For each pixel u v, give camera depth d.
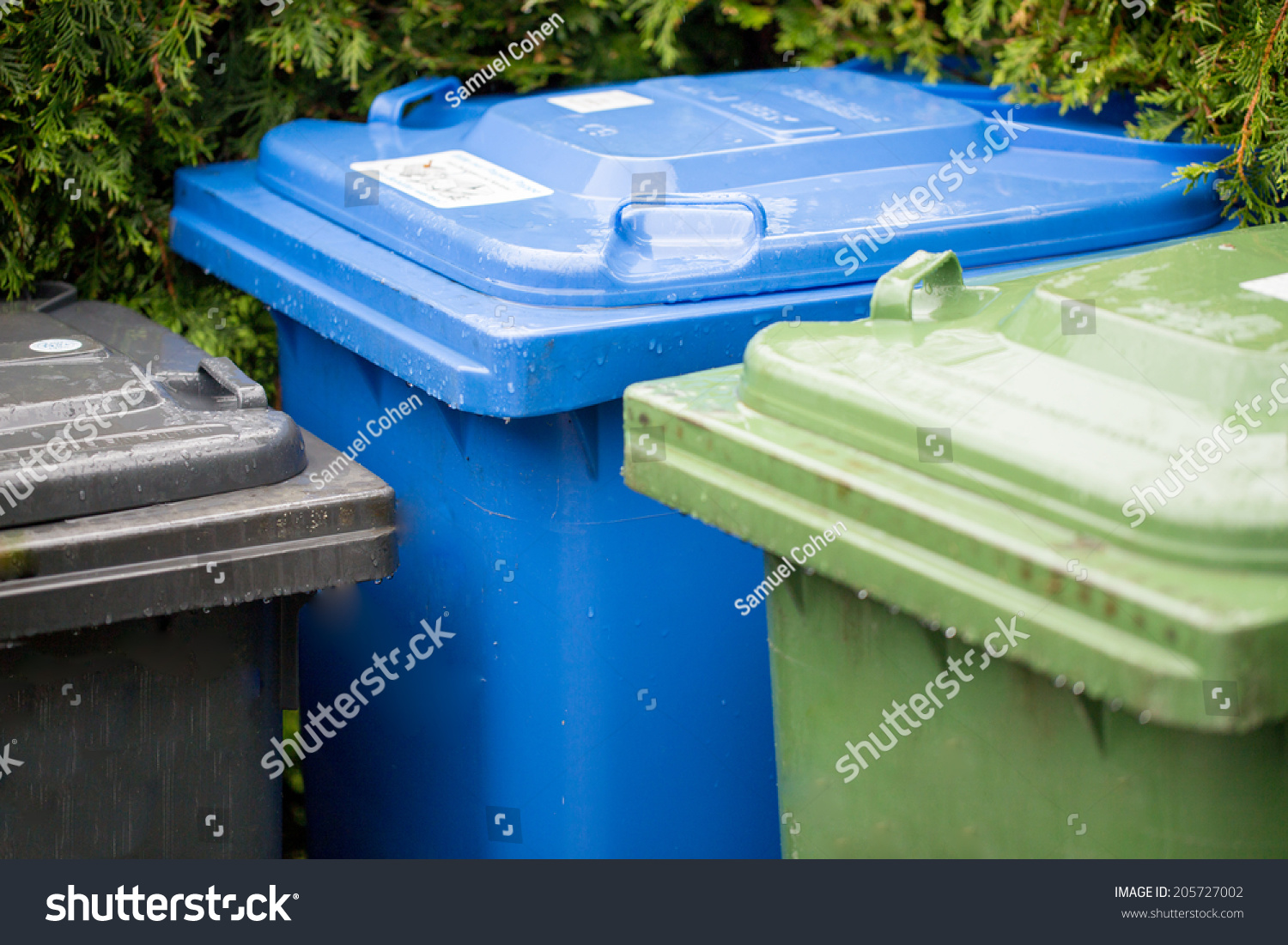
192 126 2.74
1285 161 2.14
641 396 1.52
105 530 1.49
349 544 1.62
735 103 2.37
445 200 2.04
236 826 1.74
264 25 2.77
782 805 1.61
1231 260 1.48
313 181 2.28
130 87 2.60
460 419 1.92
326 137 2.49
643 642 1.91
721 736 2.00
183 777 1.69
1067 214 2.01
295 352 2.41
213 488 1.59
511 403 1.68
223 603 1.56
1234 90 2.34
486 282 1.83
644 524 1.86
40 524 1.49
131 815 1.66
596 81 3.16
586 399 1.71
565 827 1.97
